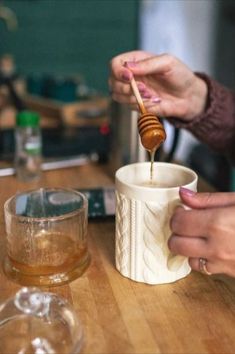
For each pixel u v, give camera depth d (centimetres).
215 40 169
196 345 34
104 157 76
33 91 106
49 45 157
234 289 41
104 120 90
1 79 104
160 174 44
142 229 39
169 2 164
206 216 36
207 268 37
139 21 163
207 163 115
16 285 41
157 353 33
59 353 32
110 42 163
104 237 50
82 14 157
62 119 92
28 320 35
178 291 40
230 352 33
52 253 42
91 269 43
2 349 33
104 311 37
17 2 149
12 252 42
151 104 61
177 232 37
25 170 69
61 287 41
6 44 153
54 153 75
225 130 69
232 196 37
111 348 33
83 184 66
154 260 40
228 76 170
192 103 65
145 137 41
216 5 166
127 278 42
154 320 36
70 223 43
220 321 36
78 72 163
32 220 41
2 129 84
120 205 40
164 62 58
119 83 58
